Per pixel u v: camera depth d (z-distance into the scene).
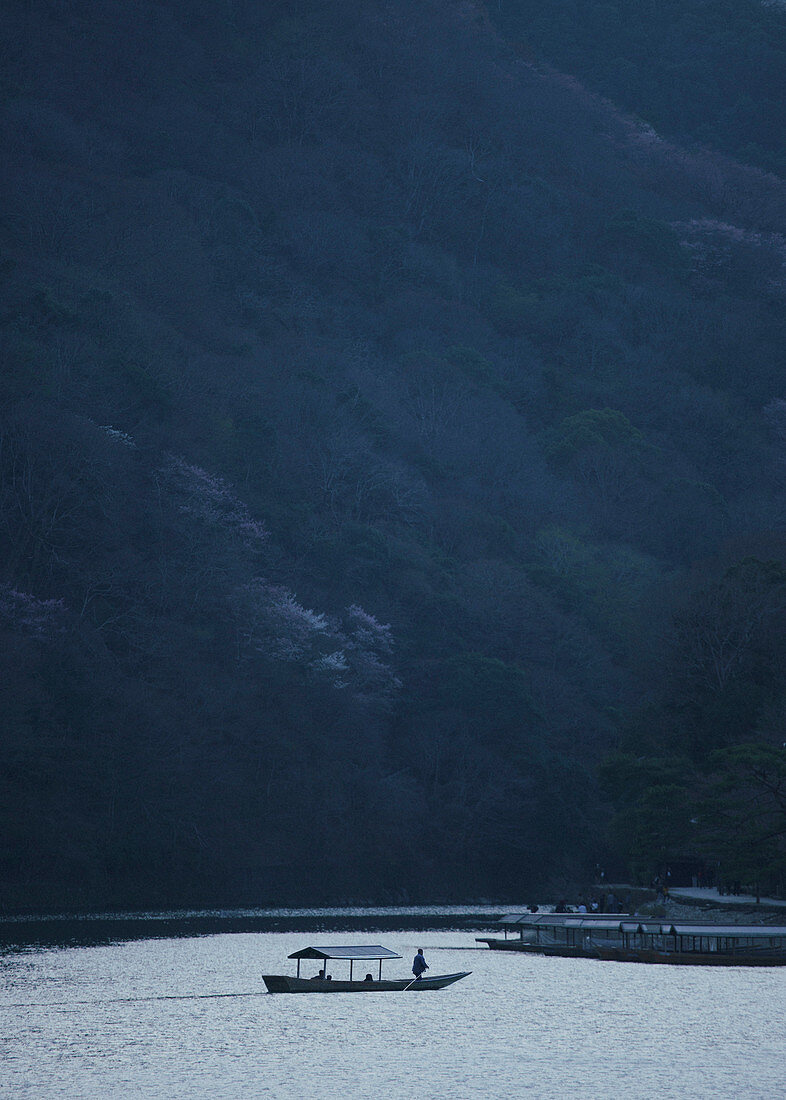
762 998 46.59
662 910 69.19
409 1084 32.91
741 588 96.62
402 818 109.25
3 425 110.19
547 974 53.34
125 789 94.00
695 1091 32.47
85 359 128.62
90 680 96.25
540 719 118.62
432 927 76.56
